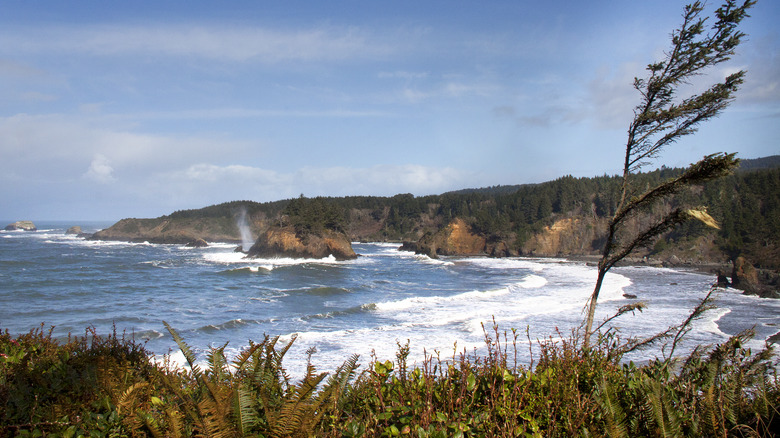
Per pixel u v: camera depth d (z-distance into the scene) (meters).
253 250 64.00
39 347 4.92
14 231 165.25
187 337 17.31
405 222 133.88
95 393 3.44
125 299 28.05
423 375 3.29
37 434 2.99
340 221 68.31
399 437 2.60
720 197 77.56
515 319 19.73
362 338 16.16
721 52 5.30
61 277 40.50
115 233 114.06
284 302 26.84
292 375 10.98
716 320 21.23
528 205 100.06
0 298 28.48
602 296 28.58
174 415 2.65
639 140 5.93
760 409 2.88
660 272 54.28
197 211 129.25
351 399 3.26
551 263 66.25
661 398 2.78
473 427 2.73
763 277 43.66
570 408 2.87
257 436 2.49
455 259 75.19
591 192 104.75
